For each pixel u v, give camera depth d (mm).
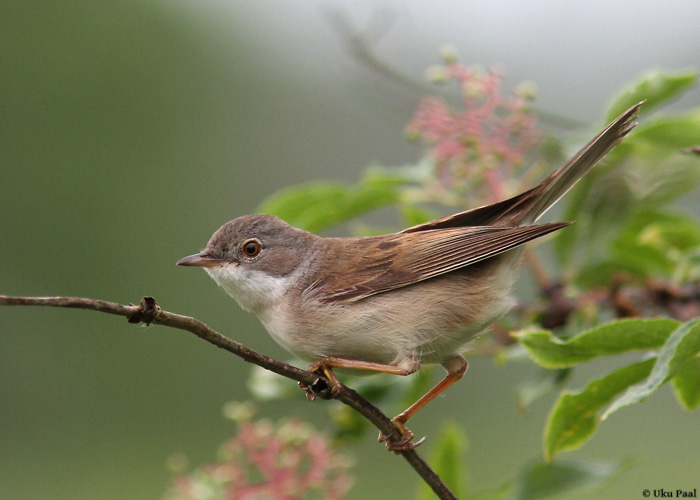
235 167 17406
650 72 7281
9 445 14258
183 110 17312
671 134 7168
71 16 16875
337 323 7047
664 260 8531
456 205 8391
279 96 17984
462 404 14422
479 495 7488
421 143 8500
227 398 15031
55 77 16531
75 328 15414
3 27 16359
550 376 7262
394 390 8109
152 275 16078
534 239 6828
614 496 11492
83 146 16531
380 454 13742
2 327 15070
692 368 5480
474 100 7852
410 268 7086
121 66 17047
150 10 17406
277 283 7516
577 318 7594
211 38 17922
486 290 7164
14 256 15648
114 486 13742
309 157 17578
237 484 7293
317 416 14500
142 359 15266
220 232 7949
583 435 5738
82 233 16047
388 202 8500
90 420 14852
